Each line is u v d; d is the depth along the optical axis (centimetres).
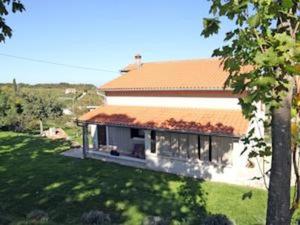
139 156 2239
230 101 1986
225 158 1823
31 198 1495
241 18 311
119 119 2222
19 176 1878
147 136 2062
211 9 339
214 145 1853
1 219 815
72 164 2166
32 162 2219
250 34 301
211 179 1828
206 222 980
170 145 1992
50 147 2727
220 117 1894
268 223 314
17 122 3919
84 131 2366
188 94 2150
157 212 1327
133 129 2419
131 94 2467
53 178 1833
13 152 2539
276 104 292
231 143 1795
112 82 2638
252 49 300
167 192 1603
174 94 2220
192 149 1923
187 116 2014
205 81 2091
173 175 1927
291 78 299
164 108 2250
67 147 2720
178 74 2398
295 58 279
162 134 2014
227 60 334
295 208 326
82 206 1391
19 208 1366
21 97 4072
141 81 2464
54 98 4275
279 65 284
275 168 308
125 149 2469
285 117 303
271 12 285
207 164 1839
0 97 3859
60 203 1427
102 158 2308
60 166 2112
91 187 1662
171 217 1270
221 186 1708
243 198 412
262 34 302
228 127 1739
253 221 1216
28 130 4109
